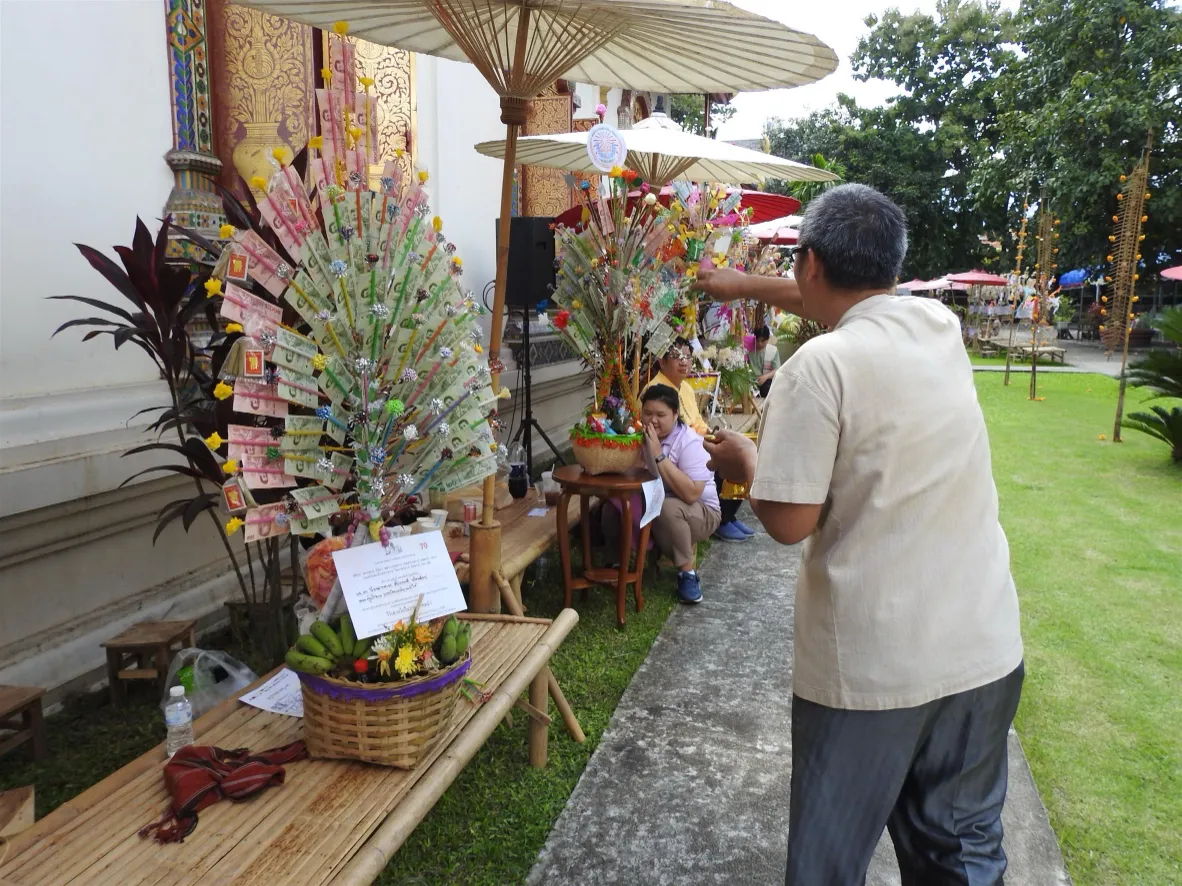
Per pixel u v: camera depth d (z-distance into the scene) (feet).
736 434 6.79
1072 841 8.46
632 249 13.05
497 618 9.20
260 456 6.12
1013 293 69.05
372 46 14.64
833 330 5.76
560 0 7.66
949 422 5.39
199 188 11.68
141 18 10.80
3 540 9.09
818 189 56.08
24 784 8.36
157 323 8.93
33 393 9.64
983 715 5.49
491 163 20.35
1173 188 67.41
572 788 8.99
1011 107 80.64
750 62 9.58
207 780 5.87
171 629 10.19
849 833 5.43
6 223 9.34
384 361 6.56
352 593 6.24
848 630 5.39
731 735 10.20
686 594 14.70
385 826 5.57
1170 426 26.96
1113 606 15.02
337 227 6.33
